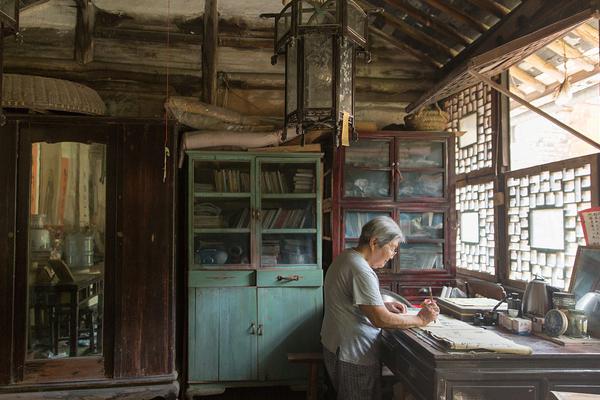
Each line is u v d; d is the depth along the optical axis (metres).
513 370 1.84
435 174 3.65
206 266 3.41
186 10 3.92
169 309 2.97
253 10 4.00
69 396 2.84
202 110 3.50
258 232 3.48
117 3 3.85
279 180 3.56
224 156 3.47
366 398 2.30
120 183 2.96
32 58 3.74
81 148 2.94
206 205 3.51
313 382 2.91
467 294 3.44
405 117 3.78
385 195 3.59
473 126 3.68
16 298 2.84
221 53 3.99
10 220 2.85
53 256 2.90
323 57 2.38
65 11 3.78
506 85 3.32
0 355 2.82
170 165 3.01
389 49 4.19
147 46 3.89
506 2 3.15
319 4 2.36
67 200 2.93
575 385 1.86
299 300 3.46
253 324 3.41
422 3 3.54
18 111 3.11
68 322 2.90
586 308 2.15
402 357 2.21
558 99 3.35
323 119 2.37
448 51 3.92
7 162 2.85
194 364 3.36
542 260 2.89
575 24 2.10
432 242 3.60
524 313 2.36
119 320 2.93
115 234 2.95
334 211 3.53
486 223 3.51
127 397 2.89
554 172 2.80
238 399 3.52
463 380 1.82
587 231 2.32
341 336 2.32
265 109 4.03
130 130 2.98
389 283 3.55
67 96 3.12
